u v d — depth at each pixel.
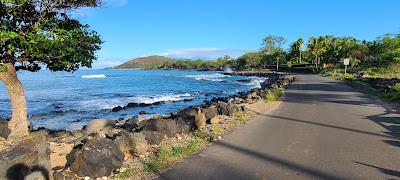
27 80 64.69
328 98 21.03
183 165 7.36
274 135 10.31
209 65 163.50
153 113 20.70
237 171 6.95
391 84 26.02
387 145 9.02
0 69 9.13
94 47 10.22
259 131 10.95
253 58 128.62
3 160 5.83
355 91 25.94
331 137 9.98
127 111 21.84
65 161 7.96
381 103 18.44
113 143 7.20
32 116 19.80
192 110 14.80
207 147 8.91
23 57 9.55
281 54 114.31
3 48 9.02
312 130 11.04
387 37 59.91
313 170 6.98
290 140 9.62
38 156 6.19
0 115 20.81
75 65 10.12
